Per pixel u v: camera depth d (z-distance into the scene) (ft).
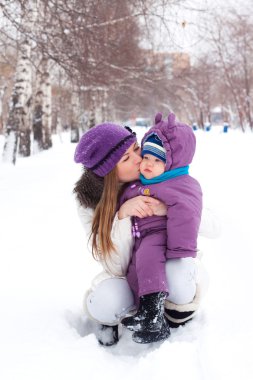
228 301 7.90
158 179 6.87
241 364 5.82
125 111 118.32
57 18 28.53
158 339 6.30
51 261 10.49
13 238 12.58
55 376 5.79
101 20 31.40
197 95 92.27
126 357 6.39
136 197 6.83
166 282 6.55
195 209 6.60
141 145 7.15
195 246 6.63
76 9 28.76
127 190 7.13
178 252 6.55
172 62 55.16
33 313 7.66
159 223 6.80
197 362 5.88
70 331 7.00
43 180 25.04
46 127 54.54
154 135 6.87
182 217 6.49
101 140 6.86
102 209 6.97
